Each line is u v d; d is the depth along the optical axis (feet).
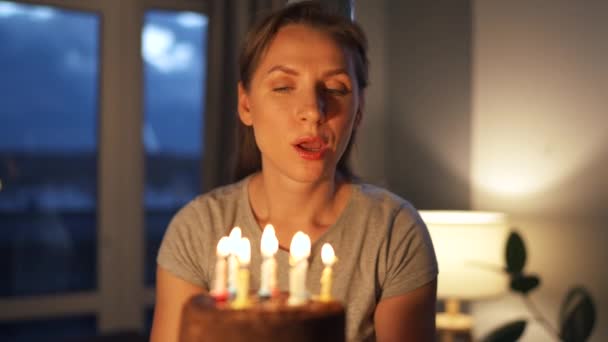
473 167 8.80
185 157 12.75
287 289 2.65
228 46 11.73
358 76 2.70
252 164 3.20
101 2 12.07
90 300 12.15
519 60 8.24
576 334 6.47
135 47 12.34
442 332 7.91
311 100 2.39
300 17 2.57
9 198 11.81
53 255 12.13
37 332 11.85
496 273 7.55
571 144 7.70
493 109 8.55
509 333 6.75
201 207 2.85
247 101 2.80
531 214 8.11
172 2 12.49
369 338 2.70
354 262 2.70
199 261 2.77
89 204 12.26
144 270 12.60
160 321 2.72
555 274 7.84
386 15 10.36
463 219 8.24
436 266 2.79
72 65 12.00
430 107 9.52
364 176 10.07
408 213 2.86
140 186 12.46
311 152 2.44
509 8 8.34
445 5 9.22
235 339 1.69
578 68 7.63
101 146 12.18
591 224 7.47
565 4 7.75
